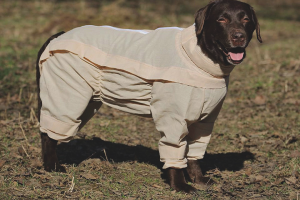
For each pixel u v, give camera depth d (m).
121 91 3.78
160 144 3.72
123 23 11.73
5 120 5.68
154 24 12.30
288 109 6.49
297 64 8.73
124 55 3.72
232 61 3.42
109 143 5.20
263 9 18.66
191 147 4.00
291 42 11.34
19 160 4.36
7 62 8.34
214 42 3.47
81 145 5.04
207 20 3.54
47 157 4.15
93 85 3.89
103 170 4.24
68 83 3.87
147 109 3.80
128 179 4.07
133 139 5.40
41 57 4.05
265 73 8.40
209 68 3.49
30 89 7.03
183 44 3.55
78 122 3.96
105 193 3.70
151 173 4.29
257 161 4.72
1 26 11.57
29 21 12.27
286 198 3.69
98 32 3.92
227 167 4.57
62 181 3.87
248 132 5.69
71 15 12.09
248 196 3.75
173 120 3.56
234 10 3.48
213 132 5.70
